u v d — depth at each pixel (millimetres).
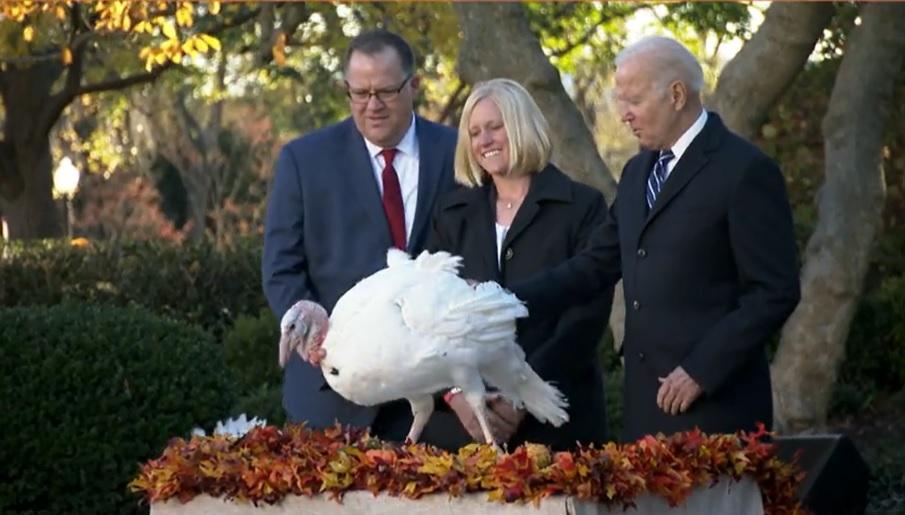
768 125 16719
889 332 14656
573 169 11156
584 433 7297
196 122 37000
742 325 6375
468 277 7258
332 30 21062
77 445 10211
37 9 16078
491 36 11273
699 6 19641
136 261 18031
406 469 5461
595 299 7172
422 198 7719
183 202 39250
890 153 16469
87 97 31094
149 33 18156
